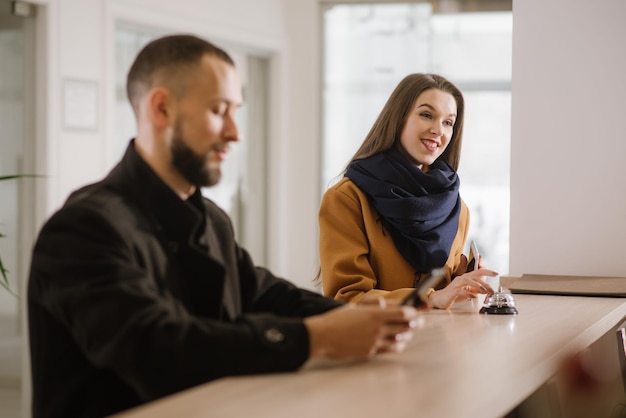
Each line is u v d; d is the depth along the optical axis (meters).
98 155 5.22
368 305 1.50
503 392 1.29
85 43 5.11
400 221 2.61
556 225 3.34
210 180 1.50
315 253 7.10
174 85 1.47
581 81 3.30
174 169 1.52
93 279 1.32
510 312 2.19
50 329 1.40
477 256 2.51
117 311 1.29
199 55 1.47
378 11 7.04
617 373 2.45
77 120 5.07
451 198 2.73
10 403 4.87
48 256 1.36
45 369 1.41
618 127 3.26
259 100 7.01
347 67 7.12
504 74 6.84
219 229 1.69
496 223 6.89
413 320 1.42
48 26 4.88
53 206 4.93
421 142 2.71
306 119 7.07
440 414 1.12
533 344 1.71
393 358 1.51
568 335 1.84
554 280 3.03
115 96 5.63
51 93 4.90
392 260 2.62
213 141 1.48
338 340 1.37
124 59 5.70
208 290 1.52
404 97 2.71
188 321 1.32
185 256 1.51
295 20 7.06
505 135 6.88
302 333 1.35
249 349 1.30
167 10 5.78
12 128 4.79
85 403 1.41
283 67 7.03
